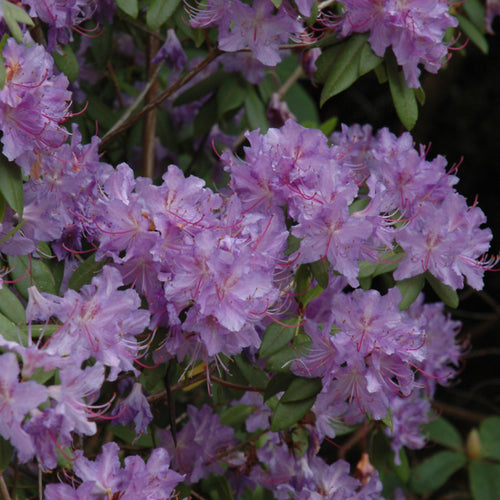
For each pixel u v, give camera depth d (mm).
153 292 1225
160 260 1210
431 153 2654
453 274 1276
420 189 1291
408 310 1452
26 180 1255
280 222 1251
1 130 1199
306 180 1246
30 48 1194
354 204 1271
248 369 1318
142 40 1554
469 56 2572
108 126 1518
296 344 1257
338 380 1249
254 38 1310
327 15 1362
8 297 1211
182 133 1595
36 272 1256
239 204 1227
